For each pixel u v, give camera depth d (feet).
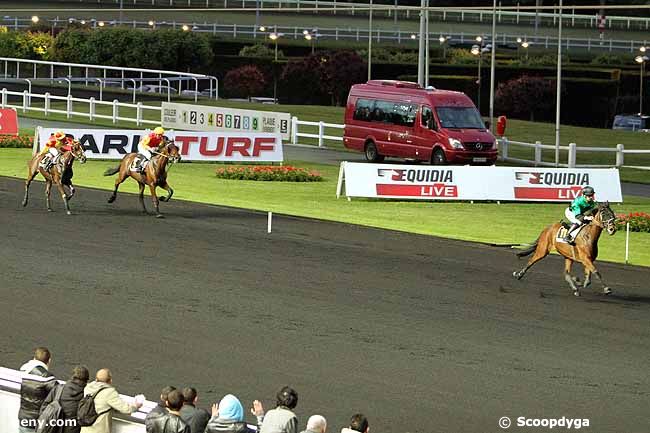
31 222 112.37
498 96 311.27
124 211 121.08
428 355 70.28
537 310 82.89
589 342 74.49
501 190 139.54
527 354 71.15
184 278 89.81
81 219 115.03
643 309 84.33
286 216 121.90
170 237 107.04
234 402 50.08
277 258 98.84
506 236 115.55
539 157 183.42
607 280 94.63
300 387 63.82
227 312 79.56
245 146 167.12
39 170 118.83
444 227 119.65
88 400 51.19
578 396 63.31
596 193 143.43
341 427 57.67
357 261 98.68
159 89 289.74
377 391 63.31
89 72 326.24
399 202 136.26
